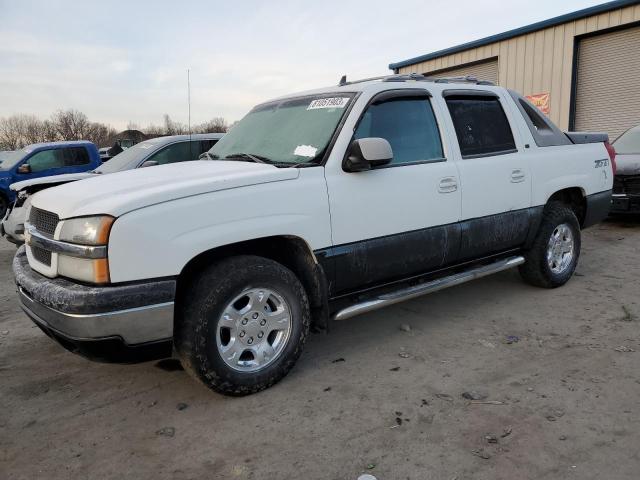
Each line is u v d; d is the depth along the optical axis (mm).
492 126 4594
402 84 4051
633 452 2604
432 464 2570
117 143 11516
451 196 4109
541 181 4836
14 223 7059
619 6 12148
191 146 8570
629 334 4090
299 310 3408
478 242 4379
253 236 3162
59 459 2721
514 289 5316
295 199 3326
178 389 3445
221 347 3133
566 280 5312
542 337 4098
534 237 4949
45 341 4355
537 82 14312
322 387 3404
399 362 3742
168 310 2891
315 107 3986
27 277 3203
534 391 3246
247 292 3188
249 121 4523
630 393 3176
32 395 3424
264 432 2908
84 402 3312
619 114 12891
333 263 3537
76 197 3098
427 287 4094
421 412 3057
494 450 2660
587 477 2434
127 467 2639
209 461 2668
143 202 2848
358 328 4434
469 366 3635
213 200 3035
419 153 4027
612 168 5723
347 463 2607
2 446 2852
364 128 3736
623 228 8414
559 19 13383
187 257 2936
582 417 2932
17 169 11492
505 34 14781
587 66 13398
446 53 16828
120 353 2881
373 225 3689
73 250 2834
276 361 3363
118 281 2783
